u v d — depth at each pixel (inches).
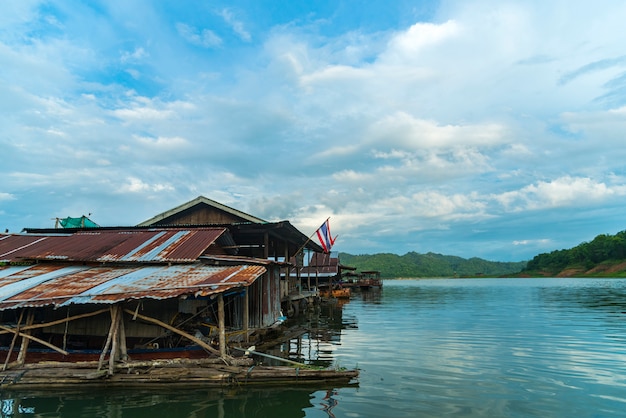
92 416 329.7
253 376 400.8
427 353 573.0
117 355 421.1
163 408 345.7
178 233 631.2
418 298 1803.6
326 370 409.7
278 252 1145.4
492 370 473.1
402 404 354.0
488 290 2485.2
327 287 2091.5
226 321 577.3
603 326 819.4
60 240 621.9
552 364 502.0
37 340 426.3
